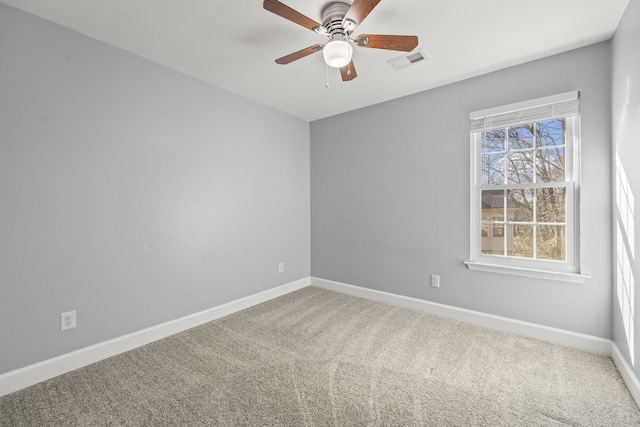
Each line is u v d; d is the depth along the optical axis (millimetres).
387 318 2779
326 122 3730
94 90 2020
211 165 2768
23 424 1454
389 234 3201
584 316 2158
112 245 2121
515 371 1893
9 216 1691
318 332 2486
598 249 2090
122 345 2160
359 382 1786
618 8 1707
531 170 2406
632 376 1654
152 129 2338
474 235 2670
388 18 1816
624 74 1742
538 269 2328
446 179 2799
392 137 3152
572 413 1512
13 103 1698
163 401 1613
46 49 1812
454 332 2471
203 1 1657
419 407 1562
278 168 3479
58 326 1881
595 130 2088
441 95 2803
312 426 1429
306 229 3887
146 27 1901
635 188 1602
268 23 1867
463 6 1704
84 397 1649
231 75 2590
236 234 3006
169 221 2459
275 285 3455
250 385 1758
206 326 2623
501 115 2473
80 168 1961
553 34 1977
